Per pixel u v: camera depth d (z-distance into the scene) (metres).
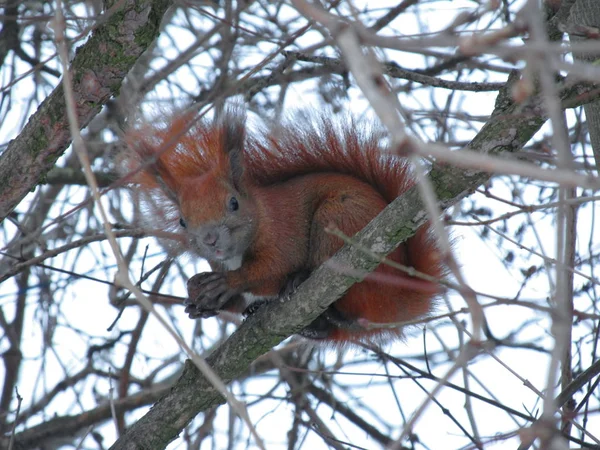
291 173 10.28
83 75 8.20
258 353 8.62
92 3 11.89
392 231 7.52
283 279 9.27
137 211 10.42
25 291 11.51
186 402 8.75
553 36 7.48
